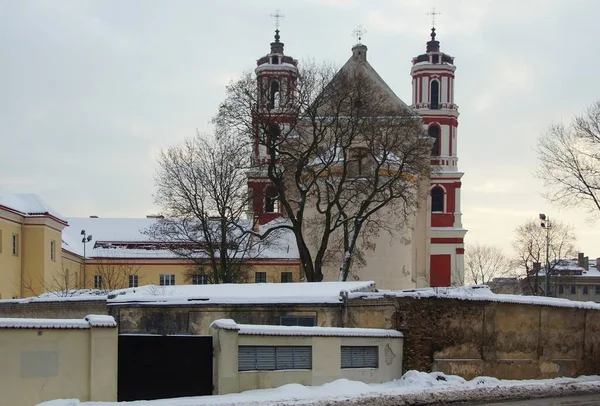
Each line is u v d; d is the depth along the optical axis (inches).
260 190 2054.6
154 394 733.3
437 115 3159.5
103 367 684.1
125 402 677.3
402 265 2044.8
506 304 984.3
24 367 646.5
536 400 822.5
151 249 2679.6
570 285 4736.7
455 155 3169.3
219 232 2110.0
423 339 936.3
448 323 948.6
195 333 1043.9
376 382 890.7
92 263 2635.3
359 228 1824.6
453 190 3134.8
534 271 3599.9
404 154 1859.0
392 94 2349.9
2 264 1878.7
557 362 1020.5
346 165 1865.2
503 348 979.9
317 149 1877.5
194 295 1088.8
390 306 952.3
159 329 1050.7
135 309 1058.1
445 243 3100.4
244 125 1876.2
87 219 2871.6
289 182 1972.2
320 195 1946.4
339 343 860.0
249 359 788.0
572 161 1893.5
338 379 844.6
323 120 1844.2
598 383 956.6
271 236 2378.2
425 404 776.3
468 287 1228.5
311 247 2054.6
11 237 1958.7
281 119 1868.8
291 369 815.7
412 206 2064.5
